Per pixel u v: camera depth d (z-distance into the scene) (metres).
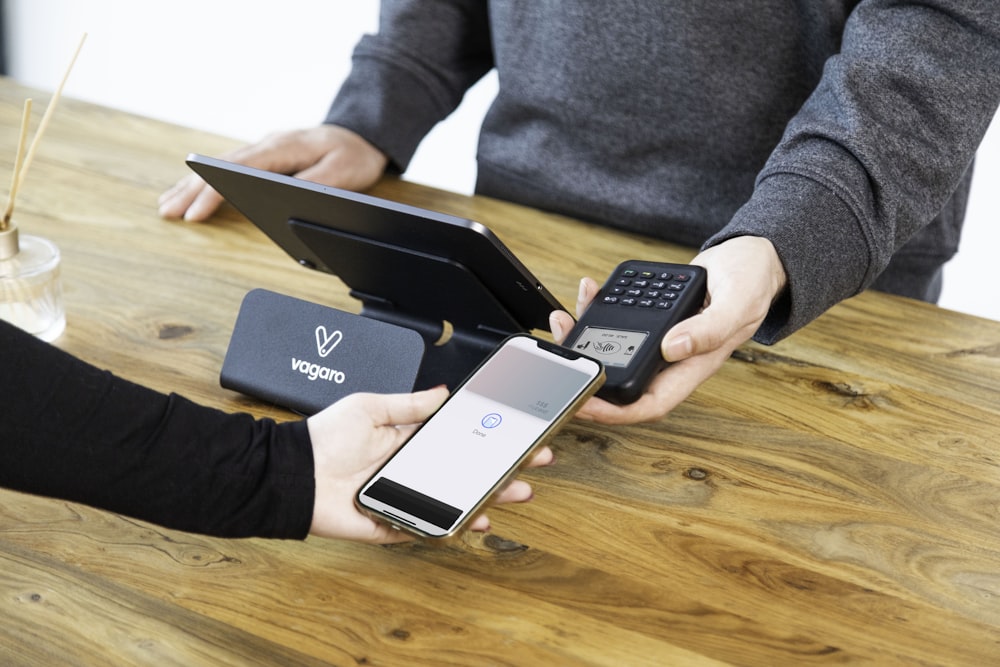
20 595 0.65
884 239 0.90
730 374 0.92
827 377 0.92
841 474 0.80
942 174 0.92
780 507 0.76
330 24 2.71
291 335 0.83
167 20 2.87
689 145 1.19
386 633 0.63
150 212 1.14
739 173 1.19
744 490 0.77
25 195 1.15
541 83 1.24
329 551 0.70
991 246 2.20
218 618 0.64
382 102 1.25
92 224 1.11
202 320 0.96
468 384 0.74
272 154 1.18
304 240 0.88
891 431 0.85
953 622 0.66
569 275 1.08
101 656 0.61
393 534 0.67
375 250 0.83
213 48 2.85
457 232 0.74
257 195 0.84
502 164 1.29
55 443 0.57
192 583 0.67
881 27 0.94
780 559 0.71
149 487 0.60
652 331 0.79
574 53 1.20
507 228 1.17
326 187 0.78
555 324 0.82
